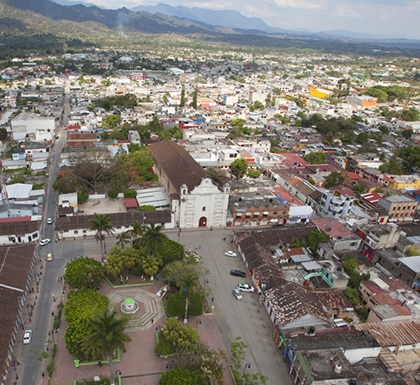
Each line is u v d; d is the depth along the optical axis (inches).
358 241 5049.2
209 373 2797.7
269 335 3587.6
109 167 6358.3
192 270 3801.7
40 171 7052.2
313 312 3528.5
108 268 3939.5
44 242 4719.5
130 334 3432.6
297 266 4670.3
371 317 3742.6
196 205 5295.3
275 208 5713.6
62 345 3257.9
